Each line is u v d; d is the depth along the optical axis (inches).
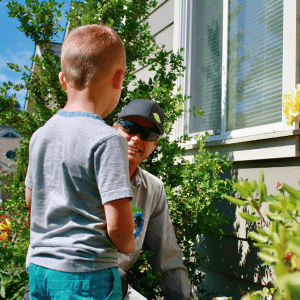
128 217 37.7
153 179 74.2
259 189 27.5
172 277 74.7
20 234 91.0
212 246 112.2
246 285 98.1
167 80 108.0
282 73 90.0
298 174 82.8
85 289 36.3
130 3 107.7
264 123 96.4
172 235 76.0
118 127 72.9
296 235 24.5
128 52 110.3
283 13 89.5
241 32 106.7
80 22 102.3
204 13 125.7
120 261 66.7
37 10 101.7
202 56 125.7
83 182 38.1
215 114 117.3
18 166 111.3
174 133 132.8
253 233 28.6
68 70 43.3
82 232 38.1
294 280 16.0
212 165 91.9
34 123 105.3
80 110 41.9
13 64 105.5
